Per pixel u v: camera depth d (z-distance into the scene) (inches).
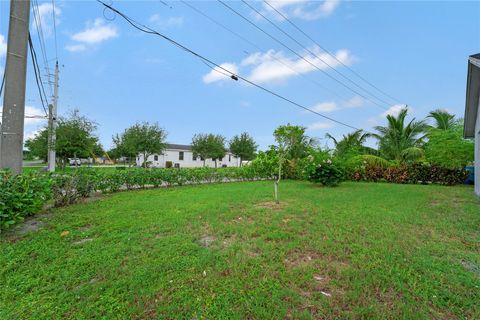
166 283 100.6
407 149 625.6
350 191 356.8
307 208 235.5
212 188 404.8
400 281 102.3
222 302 88.5
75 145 746.2
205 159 1483.8
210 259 121.1
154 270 110.6
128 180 382.0
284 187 410.3
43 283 101.5
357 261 120.5
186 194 329.7
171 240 147.0
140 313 83.6
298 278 104.0
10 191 159.8
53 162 703.7
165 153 1435.8
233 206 244.5
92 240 148.9
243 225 178.2
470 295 94.0
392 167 538.0
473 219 198.5
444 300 91.1
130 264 116.9
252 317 81.7
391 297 92.4
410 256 126.3
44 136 852.6
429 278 105.6
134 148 1088.2
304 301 89.5
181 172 459.2
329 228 171.6
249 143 1518.2
